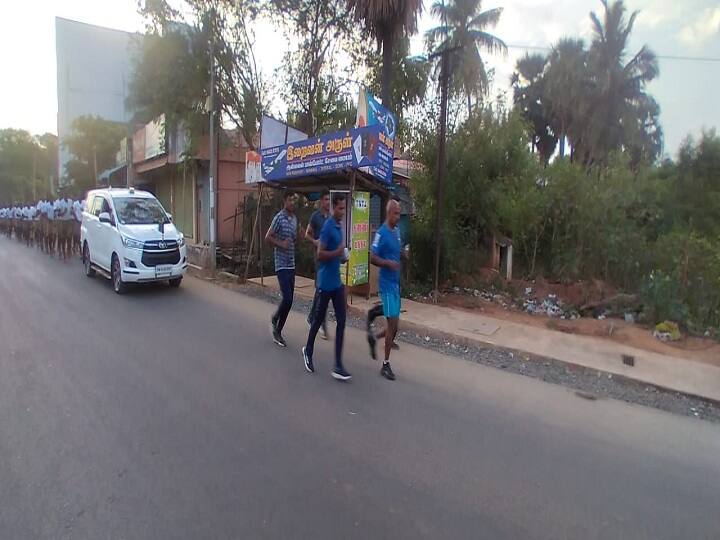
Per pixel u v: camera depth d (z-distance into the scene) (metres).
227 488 3.20
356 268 9.41
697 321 8.73
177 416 4.25
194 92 16.11
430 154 11.12
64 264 13.86
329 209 6.81
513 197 11.61
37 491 3.10
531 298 10.68
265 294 10.45
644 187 12.68
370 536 2.78
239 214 16.98
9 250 17.59
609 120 29.50
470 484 3.40
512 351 6.99
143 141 21.97
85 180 37.38
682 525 3.06
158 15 15.54
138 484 3.21
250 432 4.01
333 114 16.30
